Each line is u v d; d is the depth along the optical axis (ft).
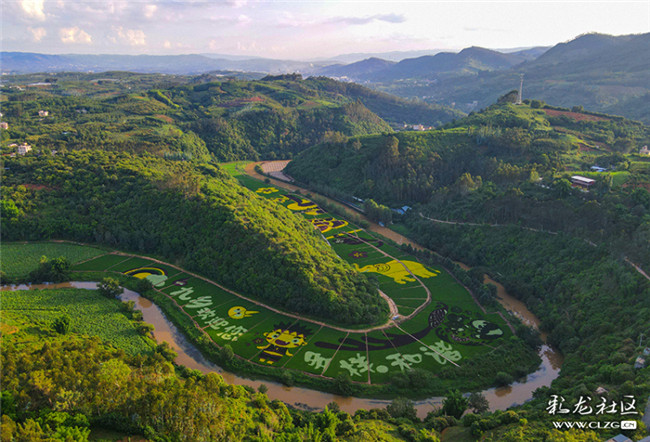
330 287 426.92
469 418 270.26
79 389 225.76
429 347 375.86
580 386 275.18
